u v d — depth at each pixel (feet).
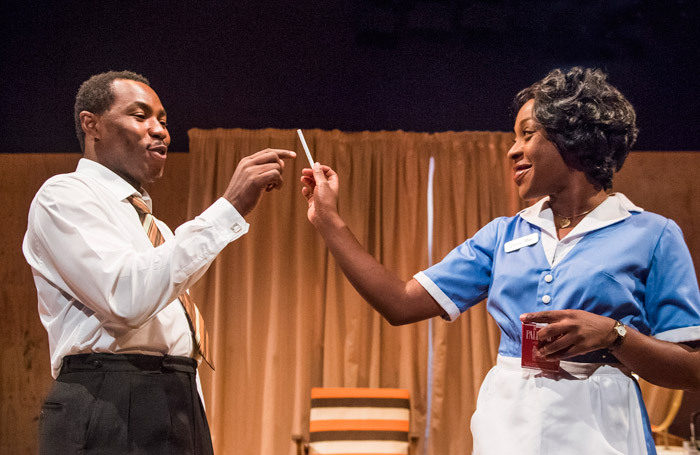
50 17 15.53
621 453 3.93
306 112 15.49
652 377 3.97
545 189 4.55
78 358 4.66
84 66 15.40
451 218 14.89
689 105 15.02
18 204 14.99
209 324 14.69
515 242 4.59
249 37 15.67
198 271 4.63
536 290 4.35
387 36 15.58
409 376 14.32
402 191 14.96
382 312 4.81
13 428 14.40
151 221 5.34
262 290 14.75
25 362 14.61
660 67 15.12
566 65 15.23
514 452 4.07
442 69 15.53
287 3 15.71
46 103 15.28
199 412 5.07
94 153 5.46
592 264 4.23
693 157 14.79
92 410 4.51
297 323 14.51
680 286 4.15
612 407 4.04
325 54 15.62
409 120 15.44
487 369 14.32
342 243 4.83
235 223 4.71
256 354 14.56
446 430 14.19
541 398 4.09
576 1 15.34
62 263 4.57
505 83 15.37
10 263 14.84
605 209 4.45
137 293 4.42
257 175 4.84
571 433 4.00
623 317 4.16
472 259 4.87
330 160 15.01
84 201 4.76
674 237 4.27
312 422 12.94
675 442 13.08
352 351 14.34
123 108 5.44
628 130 4.49
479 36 15.49
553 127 4.38
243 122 15.46
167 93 15.56
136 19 15.62
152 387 4.71
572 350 3.85
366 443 12.75
